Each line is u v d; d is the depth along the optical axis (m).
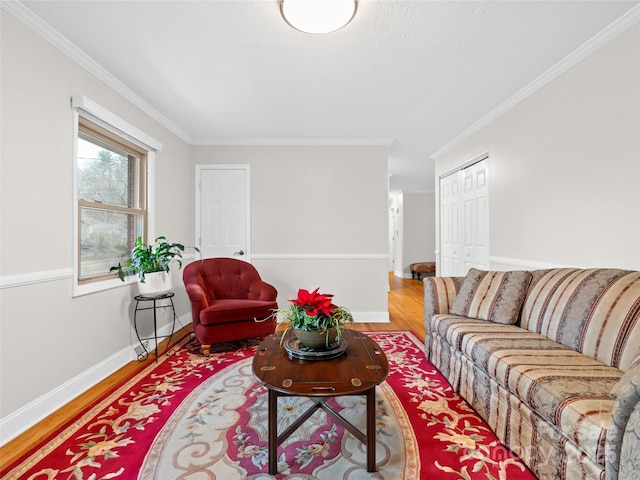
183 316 3.58
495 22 1.75
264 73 2.30
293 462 1.34
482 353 1.62
